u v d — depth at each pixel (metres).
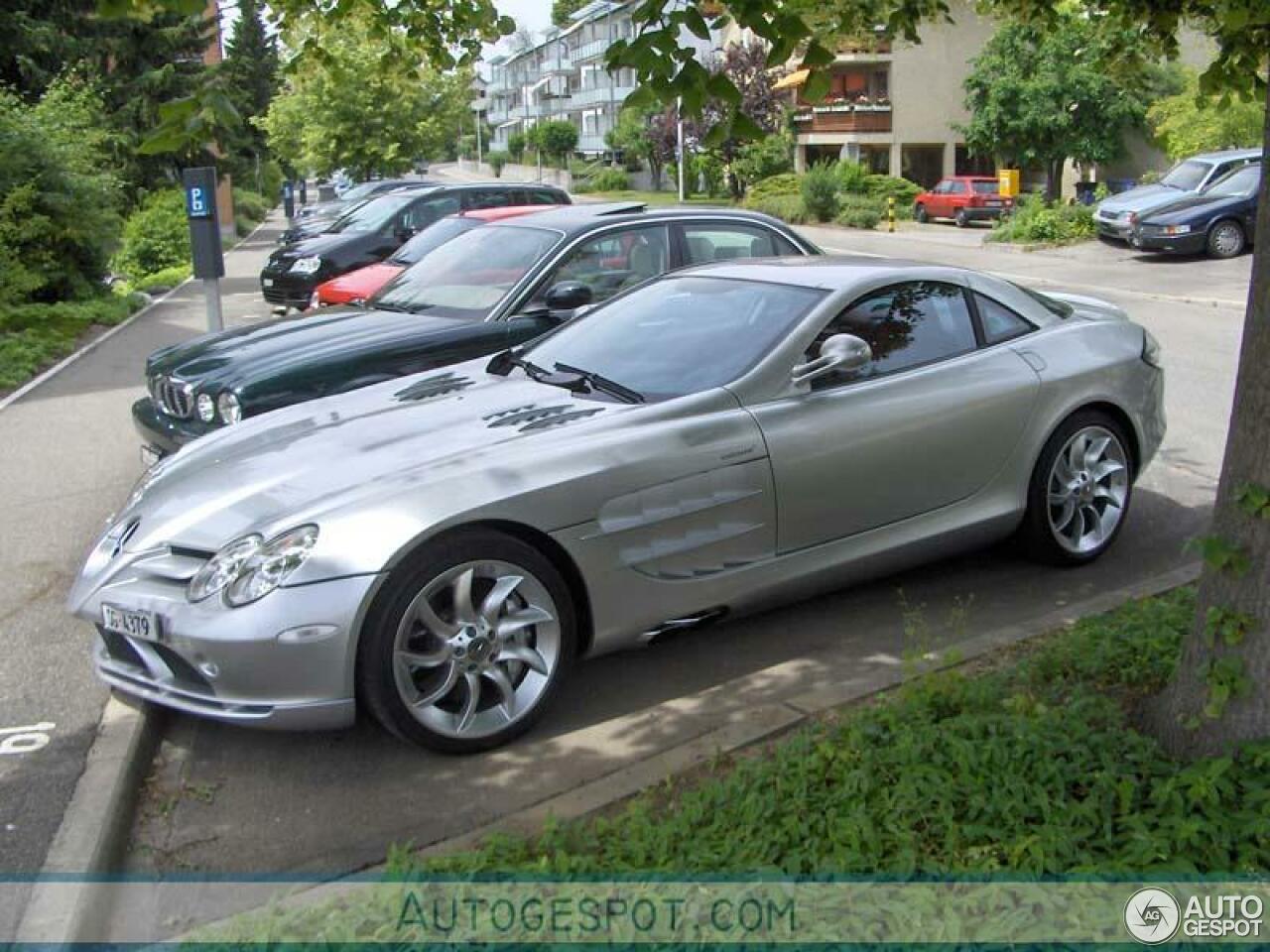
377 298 7.78
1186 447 8.21
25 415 10.30
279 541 3.88
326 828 3.70
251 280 24.08
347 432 4.69
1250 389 3.23
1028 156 42.53
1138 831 3.02
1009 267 22.72
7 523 7.01
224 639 3.76
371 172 40.41
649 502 4.34
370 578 3.79
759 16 3.43
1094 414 5.63
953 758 3.39
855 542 4.93
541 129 85.56
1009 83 41.38
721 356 4.89
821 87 3.52
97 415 10.27
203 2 3.31
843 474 4.80
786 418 4.69
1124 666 4.14
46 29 25.06
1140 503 6.87
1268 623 3.19
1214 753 3.27
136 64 34.84
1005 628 4.82
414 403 5.05
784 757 3.55
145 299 19.86
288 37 5.76
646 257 7.50
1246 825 2.98
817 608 5.35
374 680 3.84
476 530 4.00
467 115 42.94
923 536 5.11
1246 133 28.11
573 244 7.28
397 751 4.17
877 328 5.11
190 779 4.03
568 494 4.15
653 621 4.43
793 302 5.08
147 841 3.67
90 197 17.91
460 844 3.46
